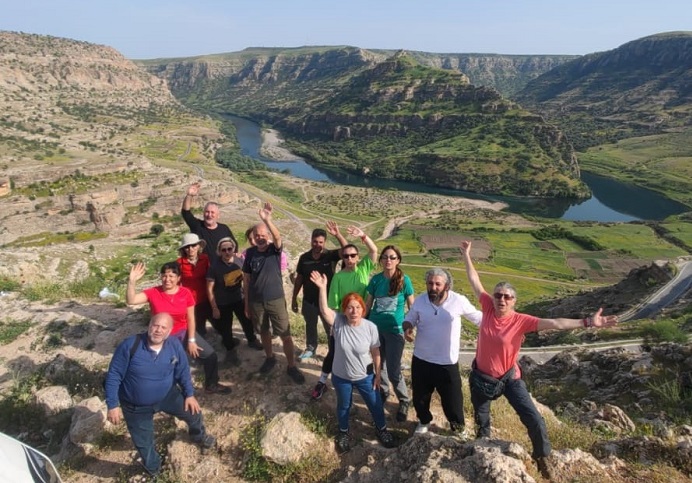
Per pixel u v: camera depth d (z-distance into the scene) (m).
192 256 9.62
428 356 7.38
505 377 6.92
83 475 7.44
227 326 9.77
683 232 129.88
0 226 92.69
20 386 9.98
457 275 95.38
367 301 8.37
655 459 6.87
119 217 101.81
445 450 6.39
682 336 31.09
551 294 84.25
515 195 191.62
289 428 7.42
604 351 19.22
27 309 13.67
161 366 6.91
